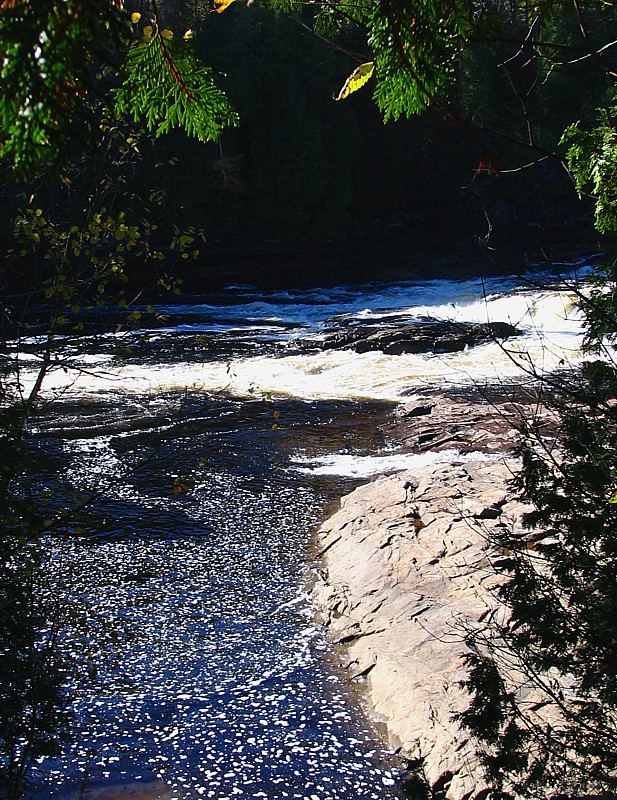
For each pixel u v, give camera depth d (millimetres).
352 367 16938
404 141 37562
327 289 28984
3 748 4293
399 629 6570
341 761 5336
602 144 2236
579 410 3506
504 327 18375
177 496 10023
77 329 4781
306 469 11172
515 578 3637
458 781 4723
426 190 37625
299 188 35062
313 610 7363
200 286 29516
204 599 7555
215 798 5066
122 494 9953
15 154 751
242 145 35344
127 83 1124
